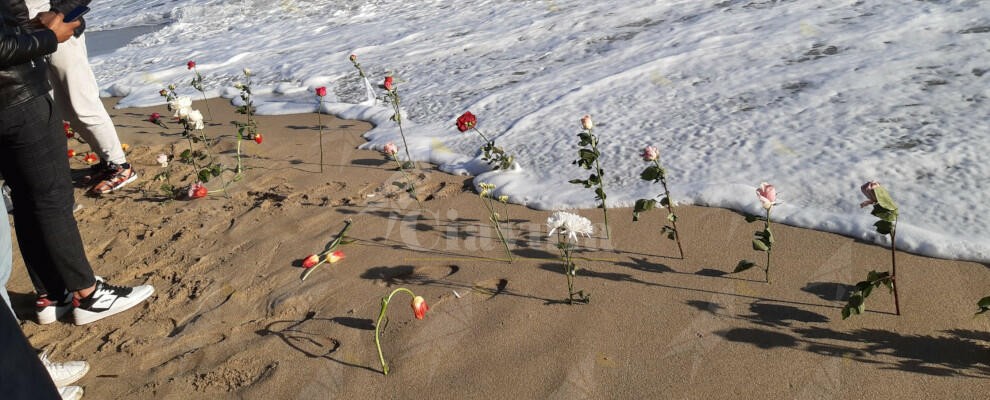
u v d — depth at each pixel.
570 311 2.56
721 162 3.67
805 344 2.24
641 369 2.21
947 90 4.16
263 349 2.58
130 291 3.04
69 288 2.85
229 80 7.49
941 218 2.82
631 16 7.48
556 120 4.75
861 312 2.26
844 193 3.14
